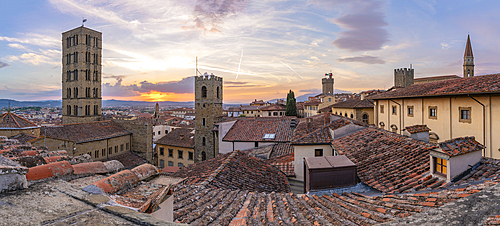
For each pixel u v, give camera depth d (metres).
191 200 10.36
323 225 7.72
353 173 12.47
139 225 3.87
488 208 4.24
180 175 19.75
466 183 9.71
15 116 41.09
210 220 8.43
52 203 4.29
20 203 4.11
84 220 3.84
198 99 58.72
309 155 21.88
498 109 22.31
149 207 5.35
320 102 106.00
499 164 10.48
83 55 70.62
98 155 49.41
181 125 99.88
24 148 11.22
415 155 14.12
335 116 29.30
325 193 11.99
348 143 20.02
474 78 29.28
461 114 26.62
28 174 5.19
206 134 57.91
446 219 4.10
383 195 10.27
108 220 3.93
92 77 73.75
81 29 69.81
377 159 15.35
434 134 30.30
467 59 104.00
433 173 11.33
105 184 5.50
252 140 44.66
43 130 43.47
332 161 13.07
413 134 17.08
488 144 23.20
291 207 10.30
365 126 22.78
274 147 38.94
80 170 6.47
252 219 8.82
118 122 58.88
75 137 45.84
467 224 3.88
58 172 5.77
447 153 10.34
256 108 134.75
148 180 7.43
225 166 17.38
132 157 55.66
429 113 31.80
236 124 50.91
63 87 75.19
